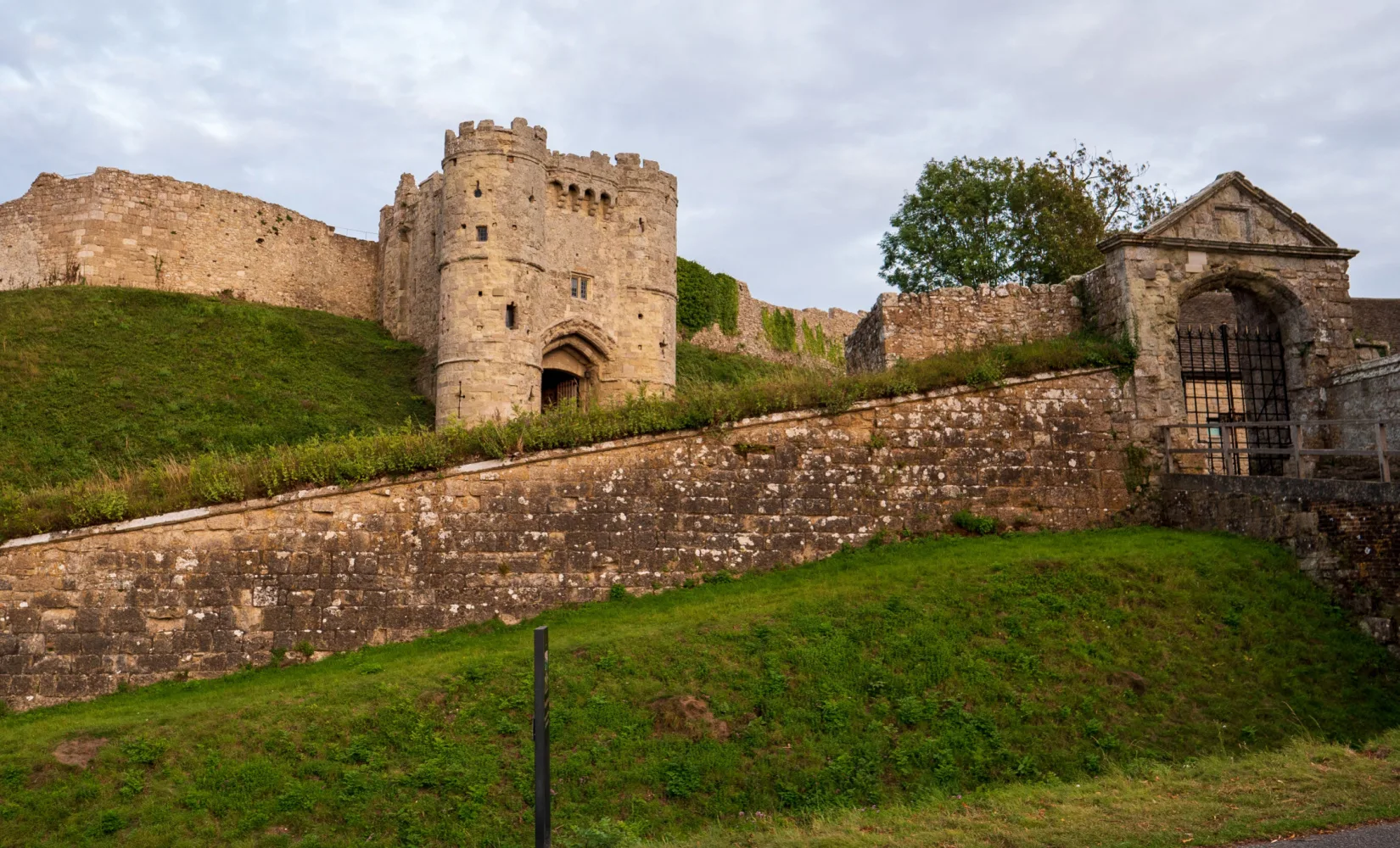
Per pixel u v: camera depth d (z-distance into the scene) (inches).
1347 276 915.4
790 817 498.0
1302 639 638.5
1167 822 421.7
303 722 567.2
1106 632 637.9
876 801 515.8
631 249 1700.3
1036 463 842.8
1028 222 1477.6
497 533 738.2
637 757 542.9
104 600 674.2
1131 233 889.5
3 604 661.9
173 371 1375.5
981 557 730.8
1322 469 880.9
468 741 553.9
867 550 791.7
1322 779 462.0
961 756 542.9
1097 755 543.2
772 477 792.9
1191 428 879.1
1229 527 777.6
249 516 703.1
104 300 1531.7
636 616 701.9
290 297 1817.2
